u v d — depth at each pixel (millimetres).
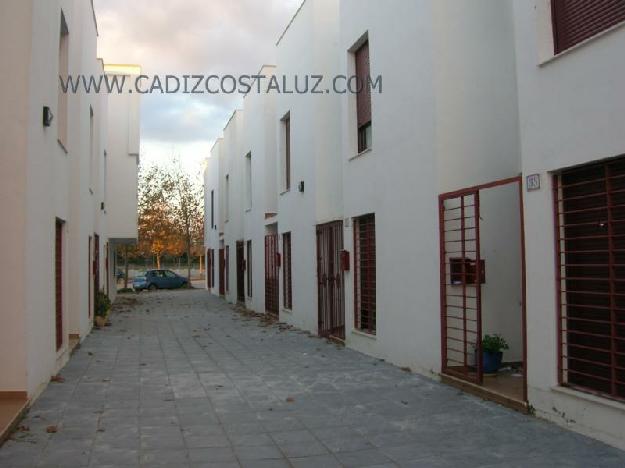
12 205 6602
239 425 6211
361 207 10789
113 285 27156
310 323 14117
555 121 5852
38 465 4926
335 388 7922
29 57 6723
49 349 8180
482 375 7281
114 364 9922
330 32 13516
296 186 15102
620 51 5109
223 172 29250
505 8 8375
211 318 18641
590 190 5668
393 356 9523
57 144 8891
